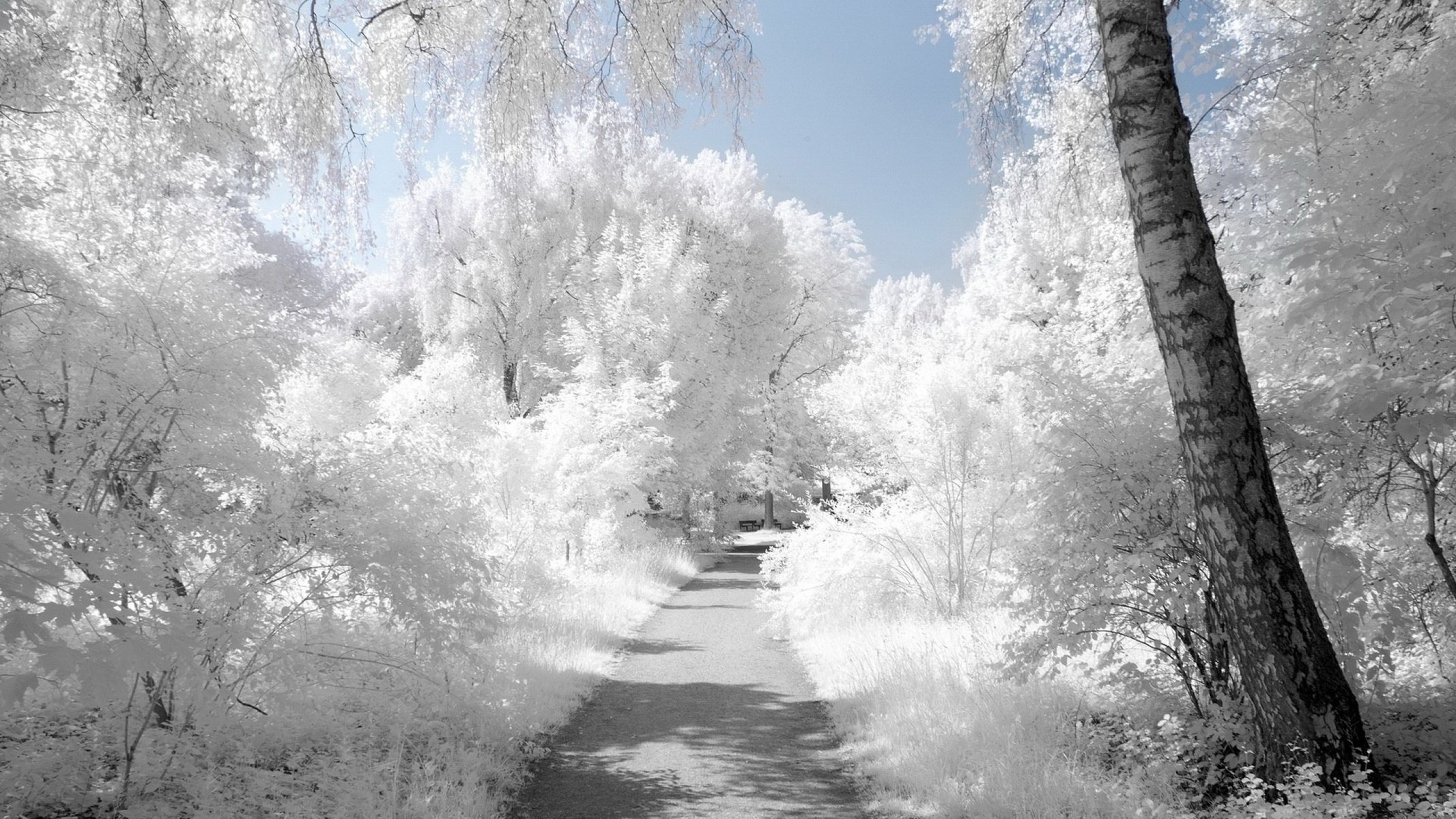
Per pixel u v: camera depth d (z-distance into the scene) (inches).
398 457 228.7
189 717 187.0
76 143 217.6
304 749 203.6
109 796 158.2
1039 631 214.1
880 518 450.9
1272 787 162.7
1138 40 186.4
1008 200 309.7
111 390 171.8
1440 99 171.2
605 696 312.7
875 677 294.4
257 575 190.5
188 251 204.7
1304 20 243.3
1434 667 211.8
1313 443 188.7
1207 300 177.5
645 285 845.2
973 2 290.0
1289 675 164.9
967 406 416.8
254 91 279.4
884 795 199.9
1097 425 213.5
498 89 280.5
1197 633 201.2
